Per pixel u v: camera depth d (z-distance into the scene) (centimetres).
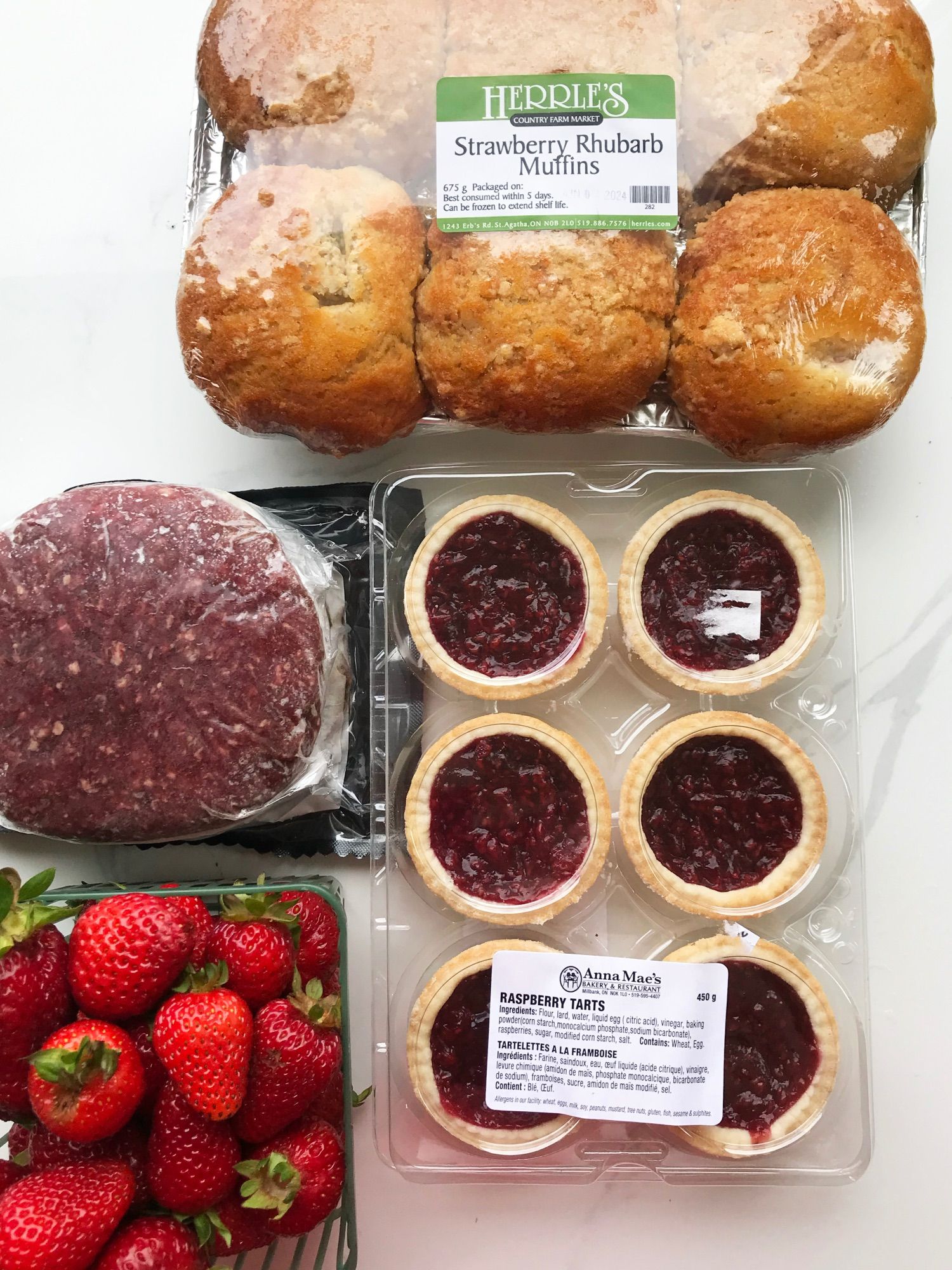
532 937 36
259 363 33
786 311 32
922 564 39
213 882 38
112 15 42
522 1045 33
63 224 42
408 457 40
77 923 30
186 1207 29
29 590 34
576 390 34
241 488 40
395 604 37
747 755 35
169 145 42
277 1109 30
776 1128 34
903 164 34
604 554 38
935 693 39
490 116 33
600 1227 37
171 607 34
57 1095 28
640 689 38
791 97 33
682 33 34
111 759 34
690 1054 33
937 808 39
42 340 41
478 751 35
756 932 36
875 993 38
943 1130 37
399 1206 37
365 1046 37
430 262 34
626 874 36
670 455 39
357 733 38
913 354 33
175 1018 29
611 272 33
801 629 36
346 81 33
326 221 33
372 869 36
